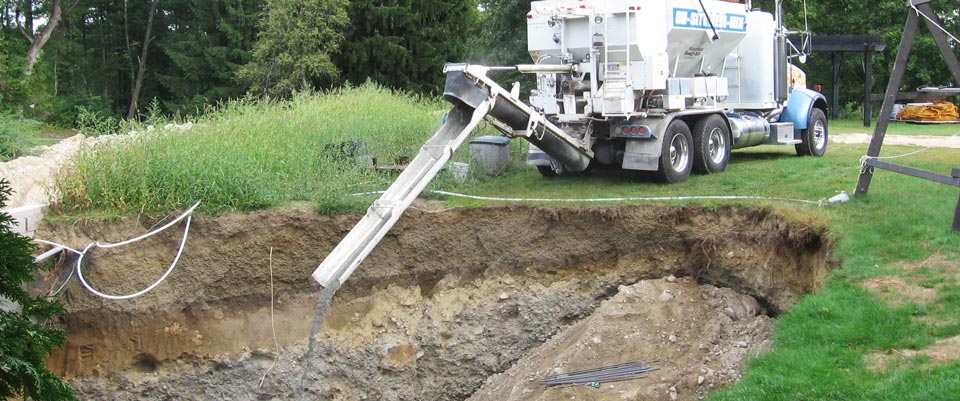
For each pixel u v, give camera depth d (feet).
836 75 96.17
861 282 29.32
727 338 31.60
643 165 42.04
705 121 44.93
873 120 95.50
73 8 136.05
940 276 28.55
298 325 37.17
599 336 32.96
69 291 34.50
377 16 116.26
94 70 142.72
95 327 34.91
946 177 32.53
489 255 38.29
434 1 120.16
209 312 36.58
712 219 36.96
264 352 36.47
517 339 37.24
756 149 60.13
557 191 41.75
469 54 113.70
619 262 37.83
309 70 107.45
